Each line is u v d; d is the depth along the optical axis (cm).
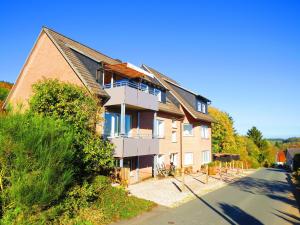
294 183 2620
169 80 3309
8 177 810
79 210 1043
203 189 1959
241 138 6019
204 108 3578
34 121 887
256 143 7631
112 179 1728
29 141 821
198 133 3247
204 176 2706
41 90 1365
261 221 1191
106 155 1483
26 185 772
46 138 874
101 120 1525
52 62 1959
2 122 846
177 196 1647
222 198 1678
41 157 837
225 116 5450
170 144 2688
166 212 1267
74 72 1822
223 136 5278
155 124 2223
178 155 2830
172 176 2517
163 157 2566
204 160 3422
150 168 2364
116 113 1978
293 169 4422
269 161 7444
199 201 1552
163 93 2639
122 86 1803
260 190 2084
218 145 5184
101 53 2558
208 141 3581
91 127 1455
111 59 2573
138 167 2172
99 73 1958
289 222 1194
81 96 1416
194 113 2955
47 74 1975
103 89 1878
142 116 2270
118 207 1189
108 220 1066
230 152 5244
